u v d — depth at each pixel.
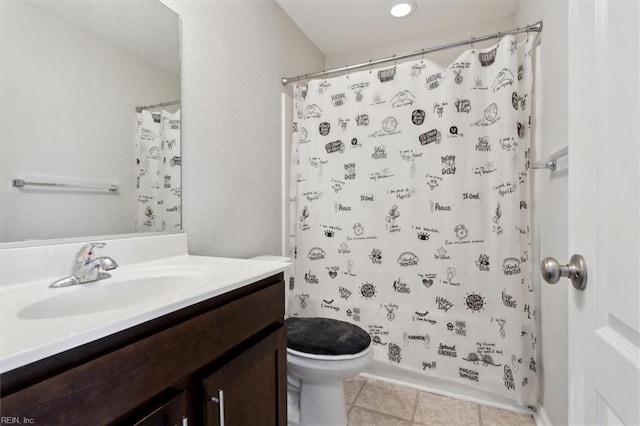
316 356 1.27
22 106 0.83
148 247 1.11
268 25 1.80
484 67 1.58
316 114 1.93
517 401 1.47
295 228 1.99
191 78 1.31
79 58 0.95
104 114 1.01
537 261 1.49
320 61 2.44
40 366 0.45
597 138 0.52
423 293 1.69
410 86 1.72
